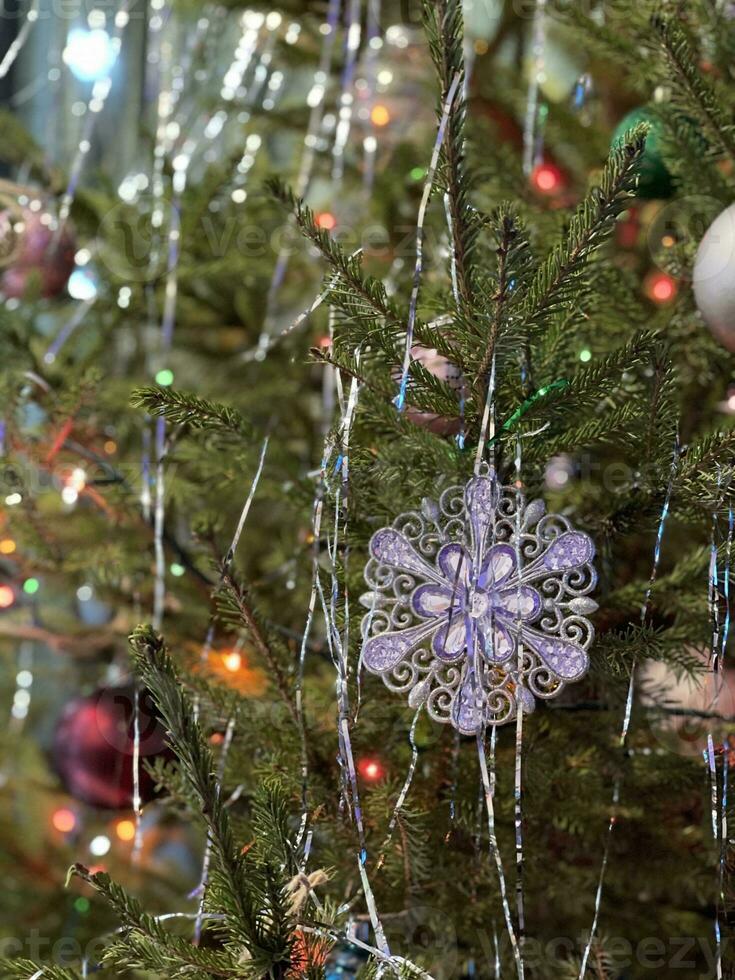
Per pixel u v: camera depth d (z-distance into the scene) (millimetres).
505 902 581
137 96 1480
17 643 1255
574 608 595
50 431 881
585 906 780
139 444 1062
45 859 1112
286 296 1183
